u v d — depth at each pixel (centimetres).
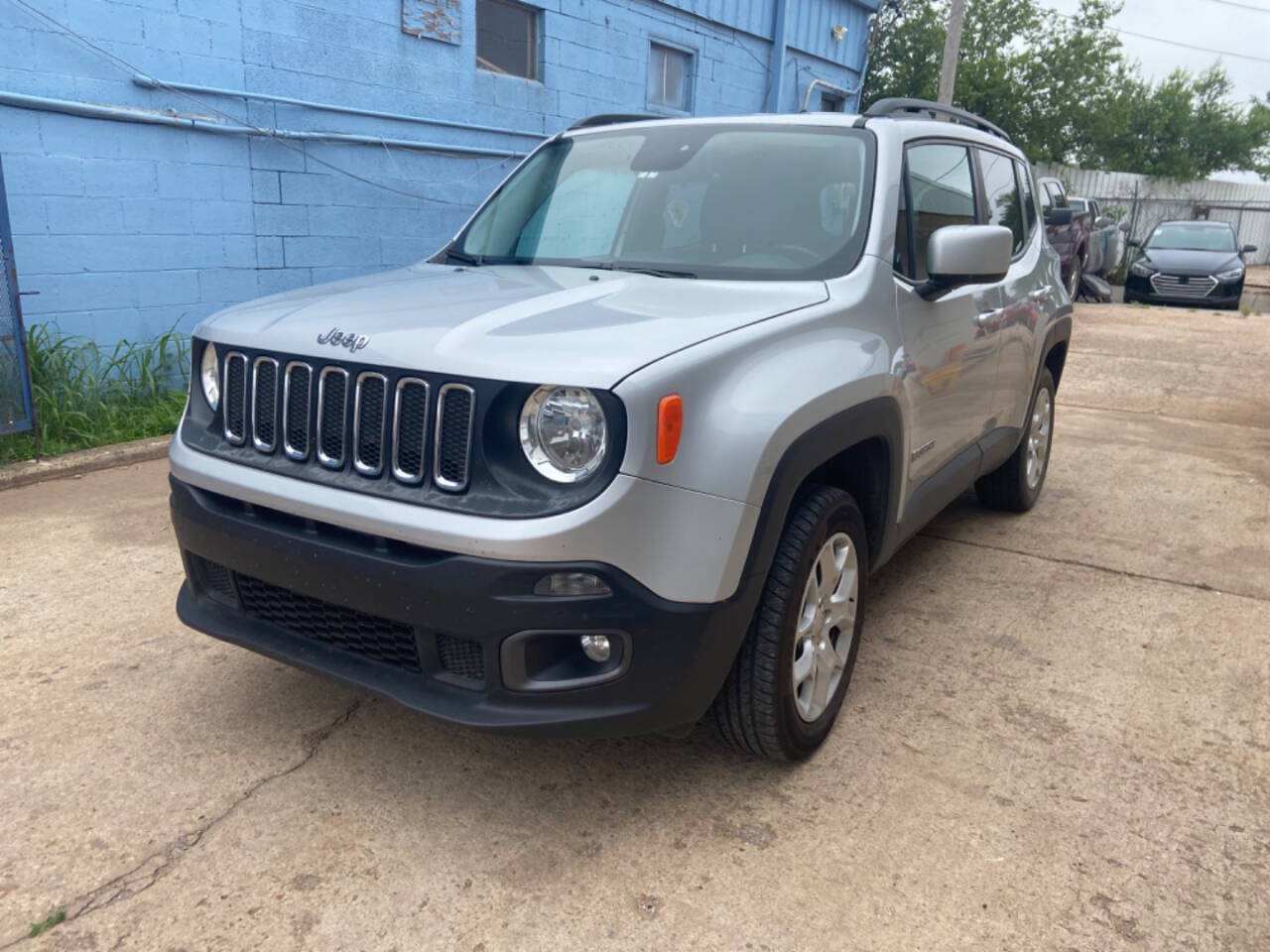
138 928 219
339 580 237
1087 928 224
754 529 237
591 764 287
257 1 698
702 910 228
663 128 383
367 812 262
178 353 699
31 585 404
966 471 397
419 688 239
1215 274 1616
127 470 578
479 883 236
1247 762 293
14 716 304
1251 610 405
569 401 218
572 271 323
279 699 319
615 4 975
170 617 377
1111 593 422
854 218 319
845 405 268
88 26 615
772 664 258
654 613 224
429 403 226
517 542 214
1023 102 2391
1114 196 2502
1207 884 239
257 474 255
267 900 229
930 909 229
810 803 269
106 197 643
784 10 1185
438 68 829
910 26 2405
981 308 384
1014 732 307
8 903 226
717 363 234
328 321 257
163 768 279
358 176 791
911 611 400
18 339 544
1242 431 752
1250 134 3244
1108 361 1049
